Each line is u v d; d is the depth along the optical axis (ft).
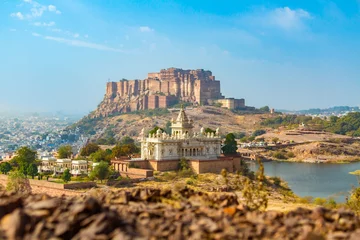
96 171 609.83
